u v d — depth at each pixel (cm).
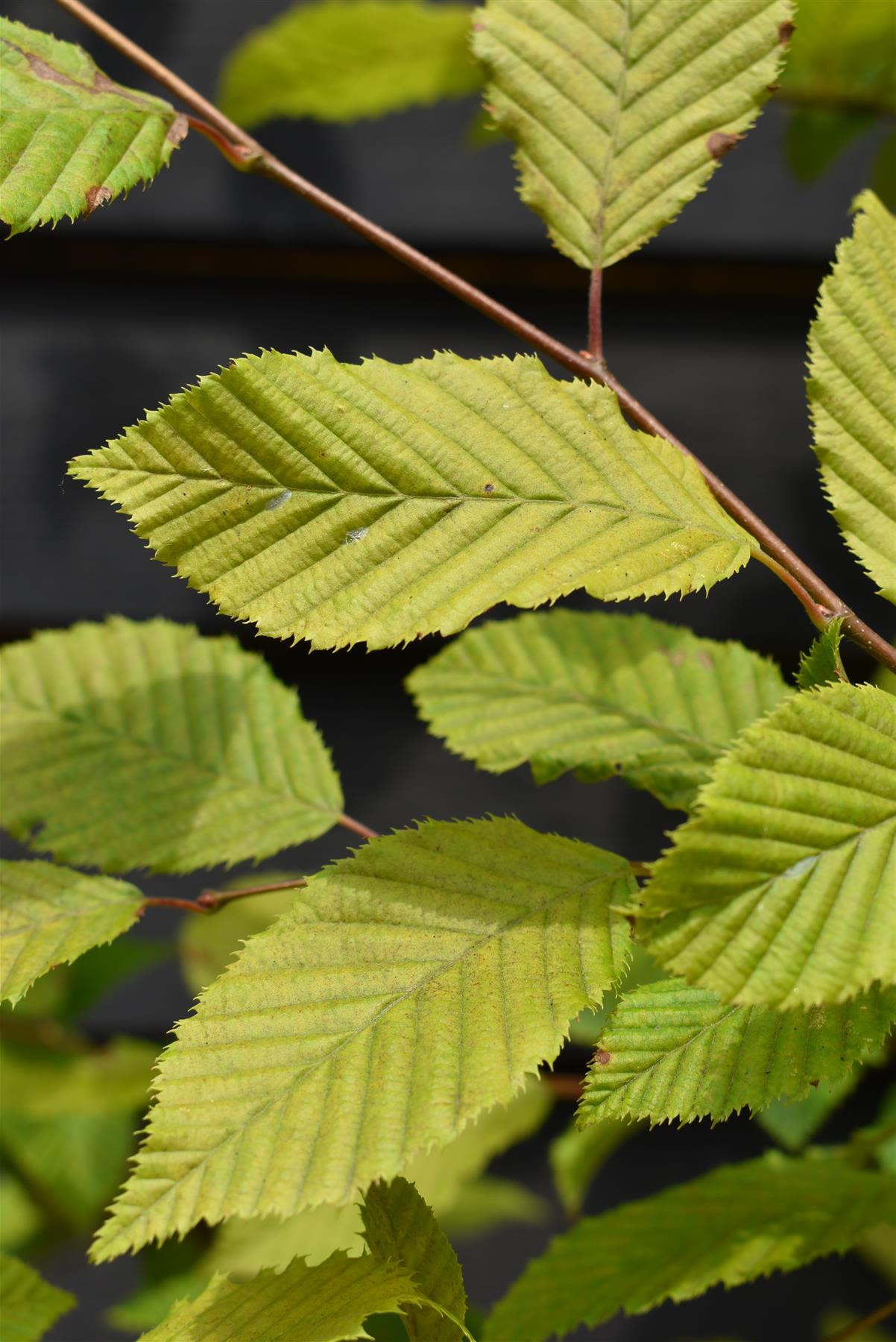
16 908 62
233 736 65
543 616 66
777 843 56
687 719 64
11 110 60
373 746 112
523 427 59
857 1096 102
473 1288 107
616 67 62
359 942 58
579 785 111
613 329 112
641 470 59
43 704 65
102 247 111
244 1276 68
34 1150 87
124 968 84
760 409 111
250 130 108
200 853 64
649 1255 63
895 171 81
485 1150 75
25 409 111
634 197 61
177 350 111
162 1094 57
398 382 59
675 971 56
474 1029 58
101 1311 105
